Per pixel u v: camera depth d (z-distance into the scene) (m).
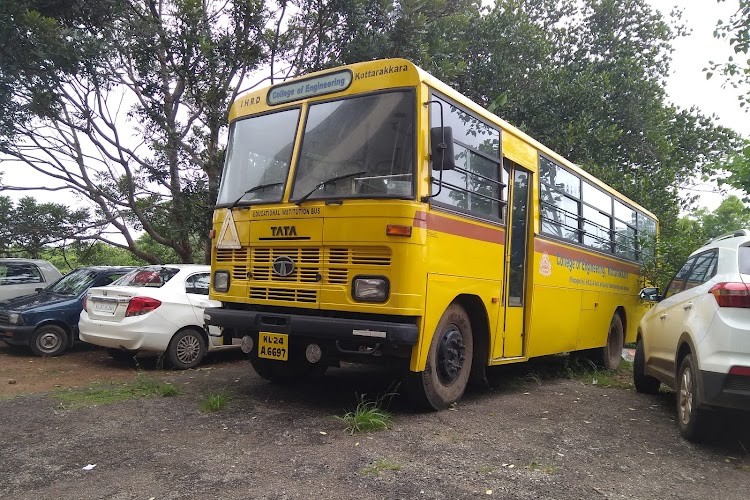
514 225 7.35
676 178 17.17
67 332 10.23
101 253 18.89
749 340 4.59
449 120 5.99
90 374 8.41
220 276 6.54
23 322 9.81
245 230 6.25
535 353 7.79
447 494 3.77
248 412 5.86
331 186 5.71
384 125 5.65
